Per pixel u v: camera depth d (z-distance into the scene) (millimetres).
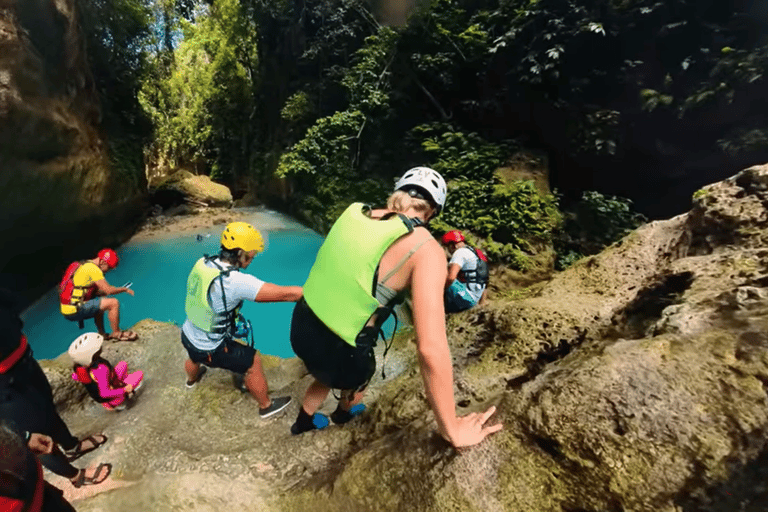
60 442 2137
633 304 2311
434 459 1509
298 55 15820
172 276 9305
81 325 4289
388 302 1480
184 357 3467
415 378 2547
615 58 8156
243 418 2613
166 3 22234
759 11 6691
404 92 11625
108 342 3707
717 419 1148
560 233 8047
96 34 13594
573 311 2648
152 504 1805
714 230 2369
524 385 1748
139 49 15727
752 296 1534
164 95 21906
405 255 1391
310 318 1602
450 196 8531
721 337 1366
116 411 2848
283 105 17094
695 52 7316
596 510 1166
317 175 12562
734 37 6945
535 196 7930
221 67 20766
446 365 1289
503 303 3146
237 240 2322
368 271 1412
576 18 8438
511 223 7668
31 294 7891
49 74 8375
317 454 2078
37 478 1079
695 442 1133
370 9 13047
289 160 12523
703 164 7664
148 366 3404
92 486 2121
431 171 1572
